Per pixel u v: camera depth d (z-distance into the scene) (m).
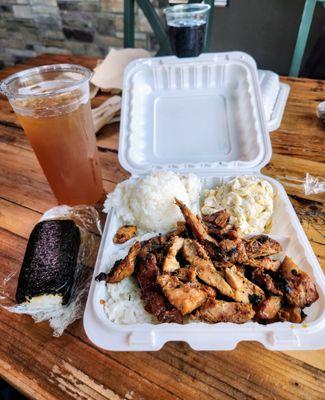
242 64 0.98
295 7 2.03
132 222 0.80
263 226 0.78
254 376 0.54
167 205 0.78
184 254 0.67
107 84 1.32
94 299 0.59
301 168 0.97
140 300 0.63
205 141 0.95
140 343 0.53
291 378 0.53
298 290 0.57
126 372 0.55
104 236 0.72
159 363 0.56
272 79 1.28
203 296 0.58
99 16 2.44
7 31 2.88
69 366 0.56
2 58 3.14
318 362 0.55
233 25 2.27
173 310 0.57
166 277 0.60
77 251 0.70
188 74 1.01
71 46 2.74
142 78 1.02
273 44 2.23
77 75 0.81
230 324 0.54
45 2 2.52
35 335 0.60
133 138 0.92
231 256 0.66
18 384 0.54
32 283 0.61
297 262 0.66
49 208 0.89
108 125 1.21
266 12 2.12
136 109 0.98
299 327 0.53
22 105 0.68
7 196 0.94
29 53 2.97
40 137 0.72
